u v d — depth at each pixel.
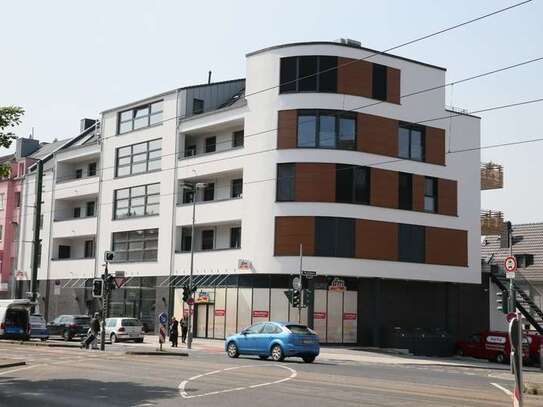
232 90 52.22
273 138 42.41
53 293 58.91
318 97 41.97
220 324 44.28
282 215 41.53
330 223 41.31
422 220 45.28
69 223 58.09
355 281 43.12
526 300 49.41
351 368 24.30
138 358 26.56
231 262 43.88
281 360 26.66
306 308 41.34
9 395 14.89
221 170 45.38
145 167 51.88
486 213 52.44
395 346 42.00
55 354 28.16
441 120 47.03
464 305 47.72
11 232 66.25
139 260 51.03
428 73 46.44
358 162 42.41
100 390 15.89
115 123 55.06
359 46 43.09
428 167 46.03
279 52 42.91
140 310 50.31
